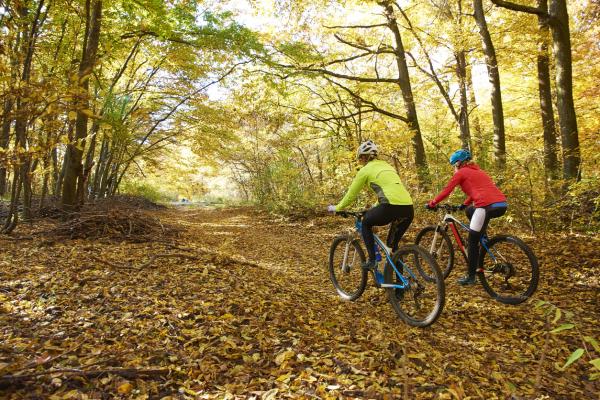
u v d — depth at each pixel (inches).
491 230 321.7
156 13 358.0
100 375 97.8
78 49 412.5
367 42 586.2
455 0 514.3
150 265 209.6
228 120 700.7
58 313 135.4
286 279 228.1
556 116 586.2
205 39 459.2
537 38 440.1
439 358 127.0
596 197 279.7
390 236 185.2
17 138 126.0
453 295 197.8
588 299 180.1
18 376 89.7
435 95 590.9
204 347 117.6
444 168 399.9
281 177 734.5
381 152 496.1
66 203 362.3
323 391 101.3
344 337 137.0
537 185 309.4
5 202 458.9
